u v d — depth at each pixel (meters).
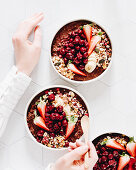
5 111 0.56
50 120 0.57
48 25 0.60
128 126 0.61
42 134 0.58
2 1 0.59
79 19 0.57
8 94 0.55
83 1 0.60
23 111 0.61
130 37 0.60
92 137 0.61
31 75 0.60
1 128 0.57
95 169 0.57
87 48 0.56
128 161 0.57
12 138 0.61
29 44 0.57
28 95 0.61
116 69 0.61
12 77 0.56
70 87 0.61
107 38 0.58
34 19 0.57
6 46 0.60
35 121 0.58
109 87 0.61
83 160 0.52
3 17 0.60
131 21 0.60
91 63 0.56
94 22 0.57
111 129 0.61
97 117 0.61
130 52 0.60
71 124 0.57
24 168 0.62
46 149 0.61
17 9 0.60
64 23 0.57
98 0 0.60
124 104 0.61
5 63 0.60
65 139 0.58
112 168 0.58
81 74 0.57
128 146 0.57
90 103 0.61
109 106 0.61
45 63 0.60
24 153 0.61
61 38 0.57
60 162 0.48
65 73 0.57
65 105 0.58
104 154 0.56
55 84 0.61
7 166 0.62
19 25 0.57
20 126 0.61
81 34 0.57
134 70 0.61
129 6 0.60
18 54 0.57
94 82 0.61
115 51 0.60
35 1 0.59
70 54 0.56
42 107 0.57
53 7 0.60
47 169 0.53
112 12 0.60
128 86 0.61
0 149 0.61
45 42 0.60
